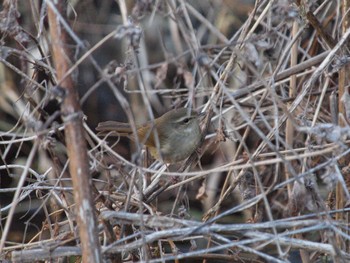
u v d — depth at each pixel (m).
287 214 10.13
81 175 7.15
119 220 8.16
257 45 8.49
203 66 7.97
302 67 10.29
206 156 13.41
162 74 8.01
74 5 14.61
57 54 7.21
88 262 7.23
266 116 10.75
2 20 8.35
